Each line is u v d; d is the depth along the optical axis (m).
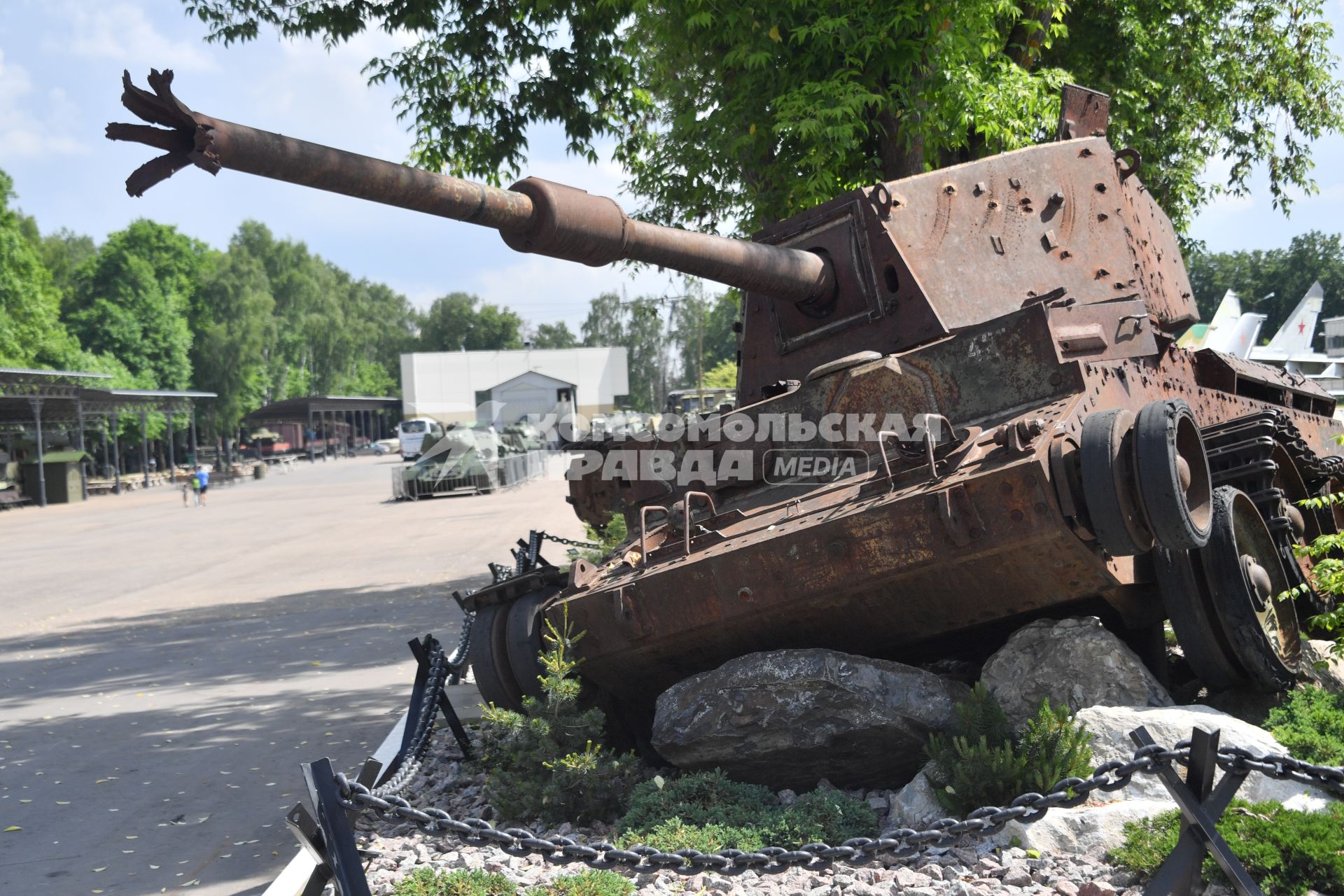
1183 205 17.33
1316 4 17.36
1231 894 4.32
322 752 8.25
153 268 84.25
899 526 5.39
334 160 4.33
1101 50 15.70
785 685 5.78
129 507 43.72
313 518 32.91
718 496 6.97
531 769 6.25
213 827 6.69
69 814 7.08
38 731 9.48
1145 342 6.55
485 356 59.59
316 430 103.62
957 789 5.23
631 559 6.43
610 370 60.19
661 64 14.16
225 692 10.70
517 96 15.32
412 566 20.08
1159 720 5.27
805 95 11.90
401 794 6.54
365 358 131.88
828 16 12.05
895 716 5.68
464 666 7.94
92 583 20.59
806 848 3.95
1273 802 4.76
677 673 6.50
